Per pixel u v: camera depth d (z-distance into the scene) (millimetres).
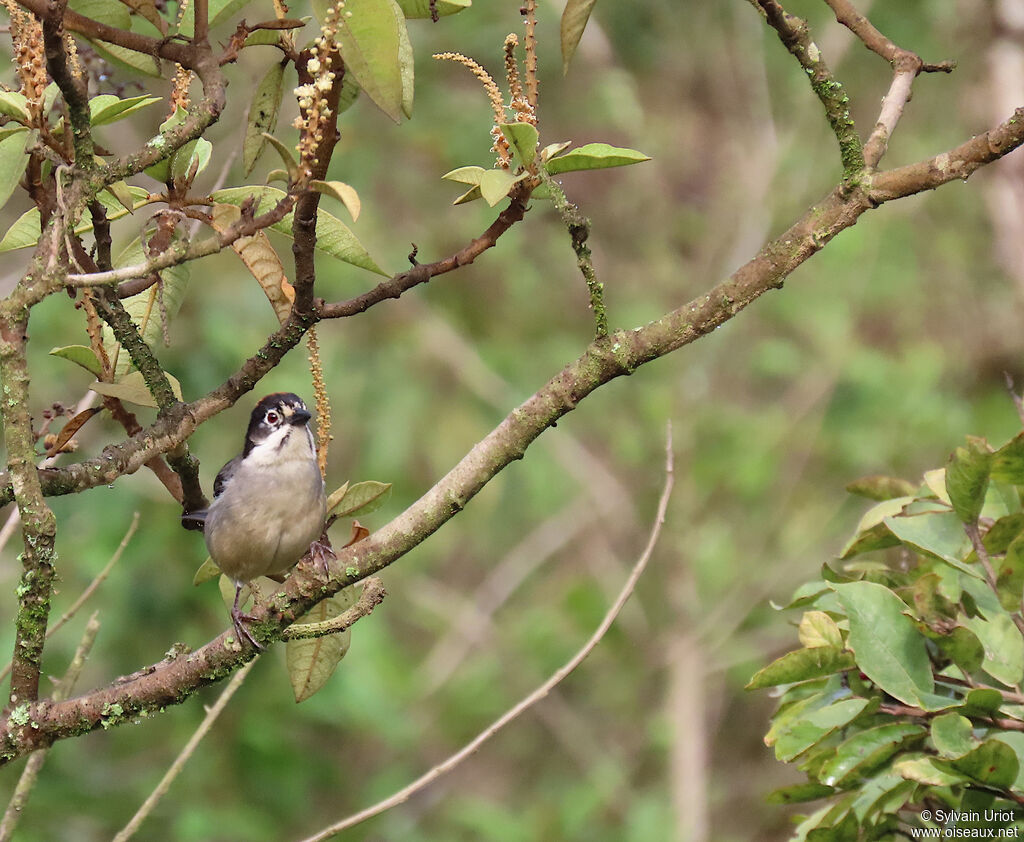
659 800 14930
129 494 11430
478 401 16438
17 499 4734
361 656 12305
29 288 4629
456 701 15438
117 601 10992
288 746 11320
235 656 5117
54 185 5332
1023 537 5098
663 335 5035
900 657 5070
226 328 12414
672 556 16438
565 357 16750
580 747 15625
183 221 5820
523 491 16953
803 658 5164
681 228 18453
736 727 16422
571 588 16484
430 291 16578
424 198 16516
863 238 17484
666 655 15969
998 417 16672
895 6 18016
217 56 5277
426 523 5133
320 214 5141
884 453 16625
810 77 5023
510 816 14250
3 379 4664
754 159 18562
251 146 5574
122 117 5102
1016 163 17297
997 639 5324
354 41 4559
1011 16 17000
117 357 5684
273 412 6301
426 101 16219
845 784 5086
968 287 17953
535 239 18078
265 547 6125
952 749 4676
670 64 19266
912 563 7113
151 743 11258
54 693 6180
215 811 10836
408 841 13586
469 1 5086
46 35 4523
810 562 16625
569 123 18031
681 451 16656
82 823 10805
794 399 17422
